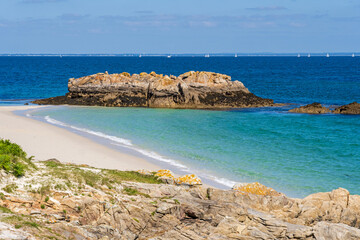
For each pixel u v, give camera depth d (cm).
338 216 2675
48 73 19838
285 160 4269
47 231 1961
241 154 4509
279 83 14900
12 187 2247
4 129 5553
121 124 6372
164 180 2989
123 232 2256
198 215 2430
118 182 2681
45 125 6081
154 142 5075
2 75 17988
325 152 4622
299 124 6450
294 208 2669
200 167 3991
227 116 7338
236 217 2425
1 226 1848
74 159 4153
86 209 2258
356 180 3628
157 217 2375
